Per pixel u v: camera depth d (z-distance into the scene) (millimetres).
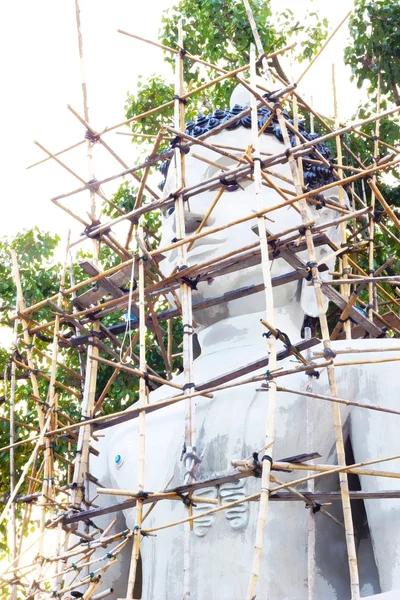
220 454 8742
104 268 15156
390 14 14273
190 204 9898
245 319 9867
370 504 8375
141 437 8266
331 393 8039
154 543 8977
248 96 10680
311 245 8414
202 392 8133
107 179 10016
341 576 8477
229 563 8398
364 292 13602
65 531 9227
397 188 14164
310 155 10398
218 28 15281
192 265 9445
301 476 8555
